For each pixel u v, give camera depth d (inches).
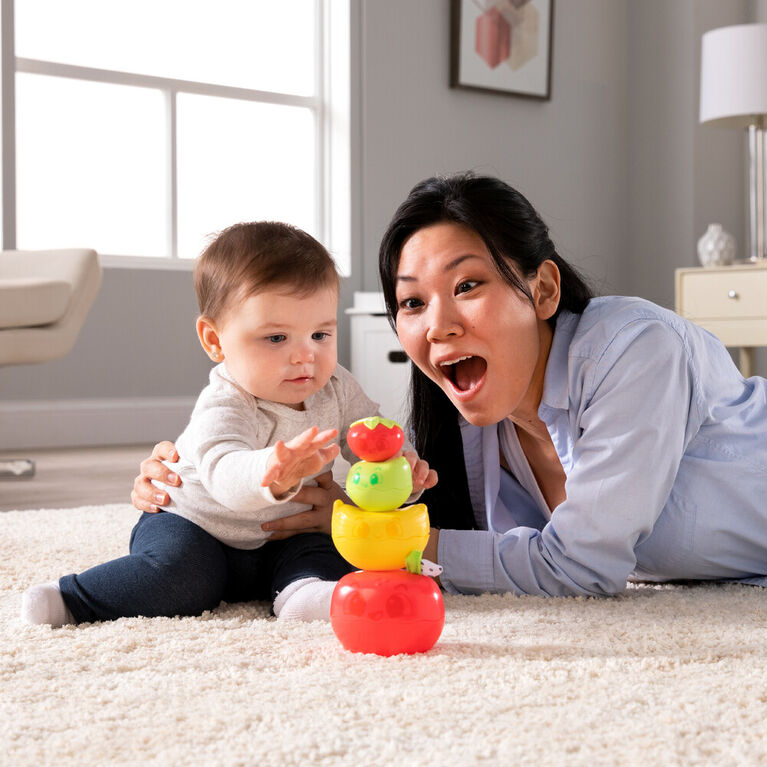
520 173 200.7
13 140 154.7
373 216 186.2
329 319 46.6
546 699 29.3
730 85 154.4
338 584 36.6
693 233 197.2
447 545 46.8
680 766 24.0
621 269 212.7
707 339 51.0
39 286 112.4
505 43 195.6
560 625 39.8
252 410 46.2
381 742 25.7
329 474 49.2
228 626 40.7
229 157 181.2
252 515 46.3
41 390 158.9
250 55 182.2
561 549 45.4
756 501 48.7
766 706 28.4
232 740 26.0
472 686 30.6
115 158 170.4
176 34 175.3
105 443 163.2
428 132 190.9
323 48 187.3
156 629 39.6
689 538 48.8
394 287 45.7
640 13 208.7
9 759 25.0
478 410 43.9
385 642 35.0
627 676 31.7
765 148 185.0
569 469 47.5
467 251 42.1
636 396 43.9
